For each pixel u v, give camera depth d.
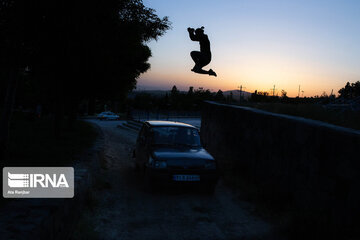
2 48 5.58
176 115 41.25
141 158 7.51
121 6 6.76
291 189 5.68
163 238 4.25
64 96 12.32
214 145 11.47
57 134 10.88
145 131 7.93
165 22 7.90
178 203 5.82
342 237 3.87
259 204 5.78
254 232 4.56
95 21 6.51
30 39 5.86
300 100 18.20
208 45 5.73
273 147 6.55
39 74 8.55
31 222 2.74
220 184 7.39
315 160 4.94
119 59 11.28
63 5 5.83
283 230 4.57
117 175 8.07
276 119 6.50
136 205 5.61
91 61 8.88
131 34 7.49
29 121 19.72
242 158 8.38
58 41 6.57
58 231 3.26
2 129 6.42
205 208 5.58
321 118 5.95
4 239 2.35
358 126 5.16
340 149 4.30
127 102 77.62
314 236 4.12
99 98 17.31
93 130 16.83
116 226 4.57
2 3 5.28
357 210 3.83
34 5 5.45
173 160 6.04
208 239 4.28
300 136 5.48
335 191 4.35
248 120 8.13
